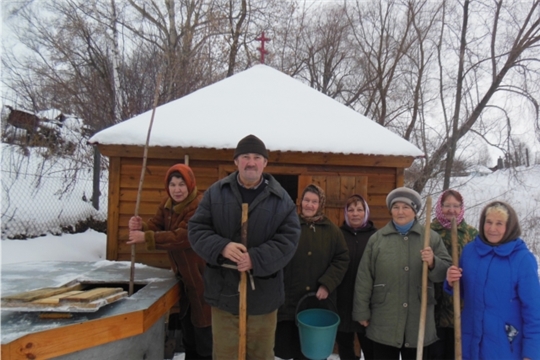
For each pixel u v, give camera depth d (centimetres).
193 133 402
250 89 514
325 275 279
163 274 308
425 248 236
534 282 208
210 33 1305
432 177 1123
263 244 216
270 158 409
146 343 256
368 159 419
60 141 849
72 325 193
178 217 282
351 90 1559
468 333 227
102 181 1004
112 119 936
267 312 229
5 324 193
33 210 640
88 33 1055
